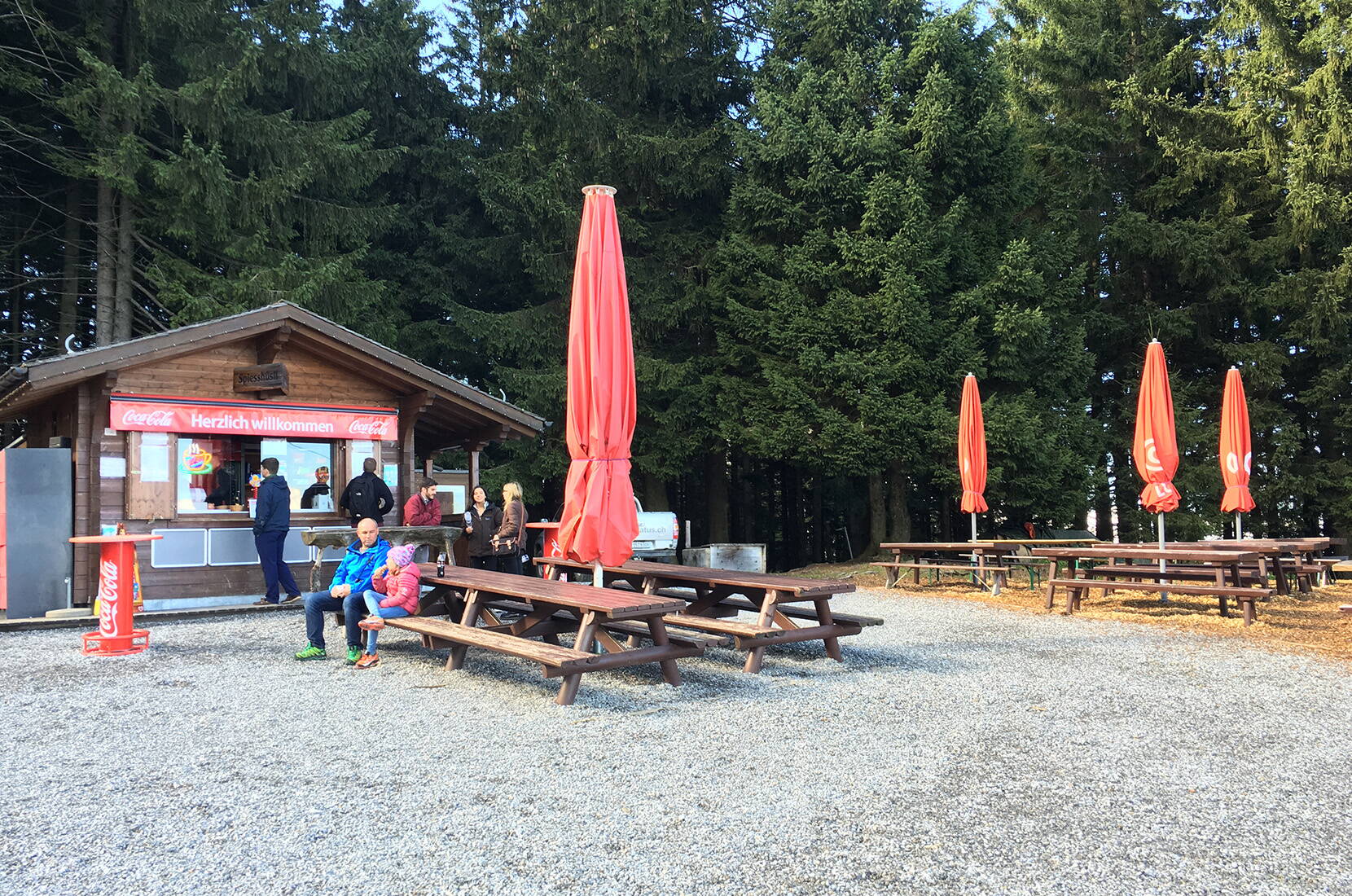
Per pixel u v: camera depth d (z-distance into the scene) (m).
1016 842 3.84
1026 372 21.31
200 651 8.88
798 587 7.41
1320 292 23.48
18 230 20.70
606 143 22.97
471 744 5.40
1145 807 4.27
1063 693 6.75
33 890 3.44
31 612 11.09
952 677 7.39
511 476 22.05
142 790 4.59
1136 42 27.28
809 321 20.72
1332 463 24.91
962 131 21.34
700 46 24.38
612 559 7.15
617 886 3.44
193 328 11.75
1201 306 25.86
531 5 23.97
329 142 21.00
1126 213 25.05
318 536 11.56
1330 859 3.67
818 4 22.23
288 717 6.13
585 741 5.47
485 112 26.66
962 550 15.67
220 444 12.50
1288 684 7.07
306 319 12.48
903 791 4.51
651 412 22.69
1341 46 22.97
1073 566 12.62
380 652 8.80
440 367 25.75
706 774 4.80
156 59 20.38
